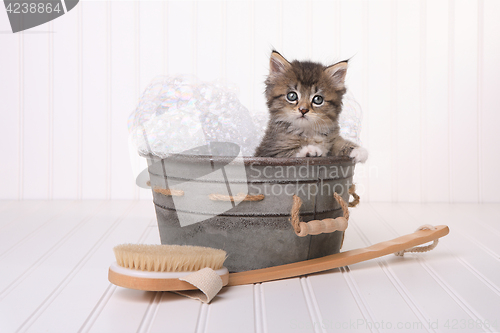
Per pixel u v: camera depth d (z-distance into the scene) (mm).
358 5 2221
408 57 2229
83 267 1143
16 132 2264
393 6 2213
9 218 1789
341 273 1080
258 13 2229
